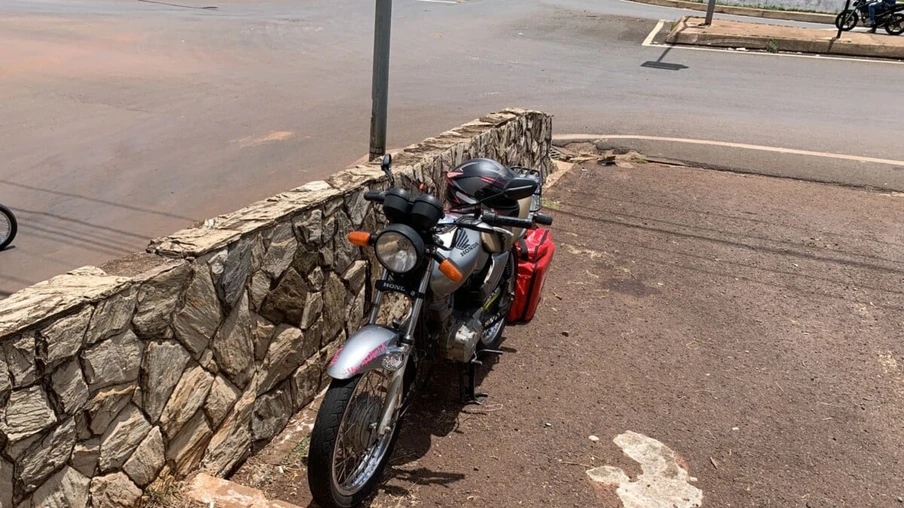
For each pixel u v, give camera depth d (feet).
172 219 21.56
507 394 13.03
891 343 15.25
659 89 39.40
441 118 32.60
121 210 22.09
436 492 10.49
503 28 57.06
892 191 24.91
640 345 14.96
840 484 11.05
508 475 10.93
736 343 15.15
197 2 66.13
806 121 33.55
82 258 19.13
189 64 42.19
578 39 53.67
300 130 30.63
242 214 10.73
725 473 11.19
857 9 57.93
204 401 9.80
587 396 13.09
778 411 12.84
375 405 10.23
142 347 8.66
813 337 15.44
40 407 7.51
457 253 11.02
